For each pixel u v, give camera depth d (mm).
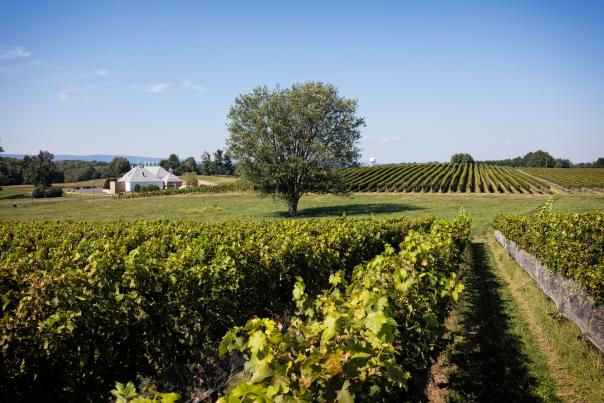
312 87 34406
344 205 44969
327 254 8945
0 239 12953
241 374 5758
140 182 97062
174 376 5938
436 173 79812
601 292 6238
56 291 4867
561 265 8148
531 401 5410
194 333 6105
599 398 5305
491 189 58812
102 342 5125
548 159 156375
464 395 5574
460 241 12125
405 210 38406
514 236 14117
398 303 4355
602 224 10367
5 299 4434
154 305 5785
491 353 6895
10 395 4141
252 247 8016
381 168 89312
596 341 6305
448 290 5293
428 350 4871
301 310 4031
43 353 4355
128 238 12242
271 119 33344
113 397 5320
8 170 115750
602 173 81688
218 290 6391
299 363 2596
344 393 2389
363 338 2934
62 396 4645
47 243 12484
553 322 7957
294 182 35750
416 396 4395
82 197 77062
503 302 9898
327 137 35094
